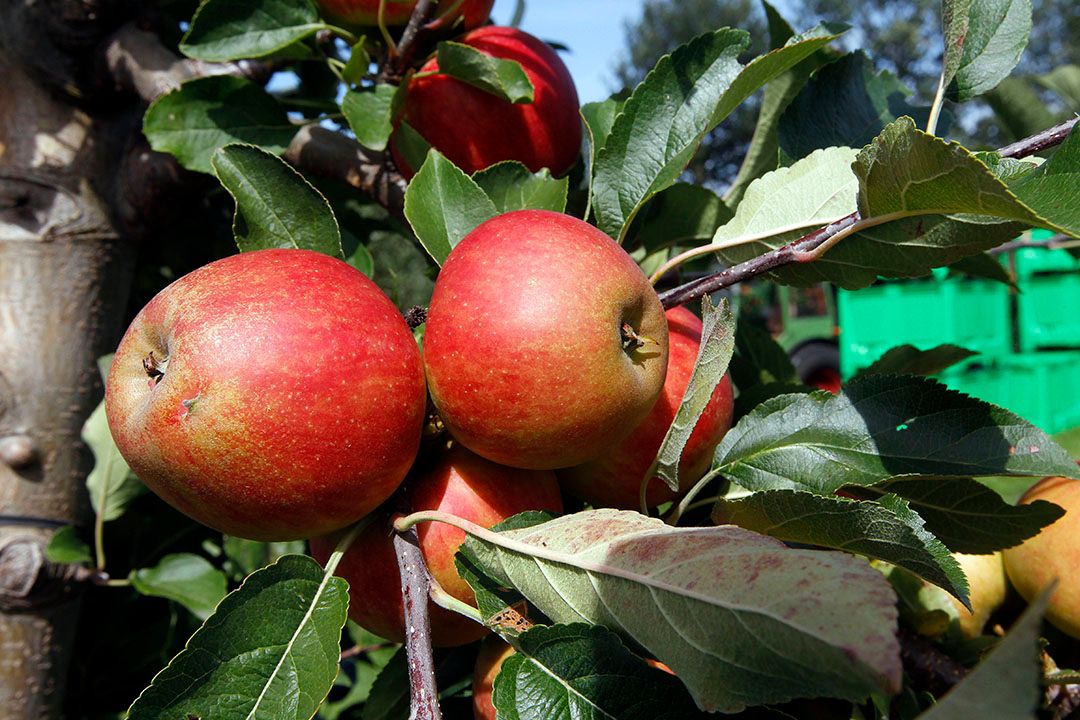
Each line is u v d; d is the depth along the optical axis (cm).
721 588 19
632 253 37
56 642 43
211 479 23
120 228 46
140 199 46
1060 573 32
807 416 29
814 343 206
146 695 22
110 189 46
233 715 22
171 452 23
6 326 44
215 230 57
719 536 20
